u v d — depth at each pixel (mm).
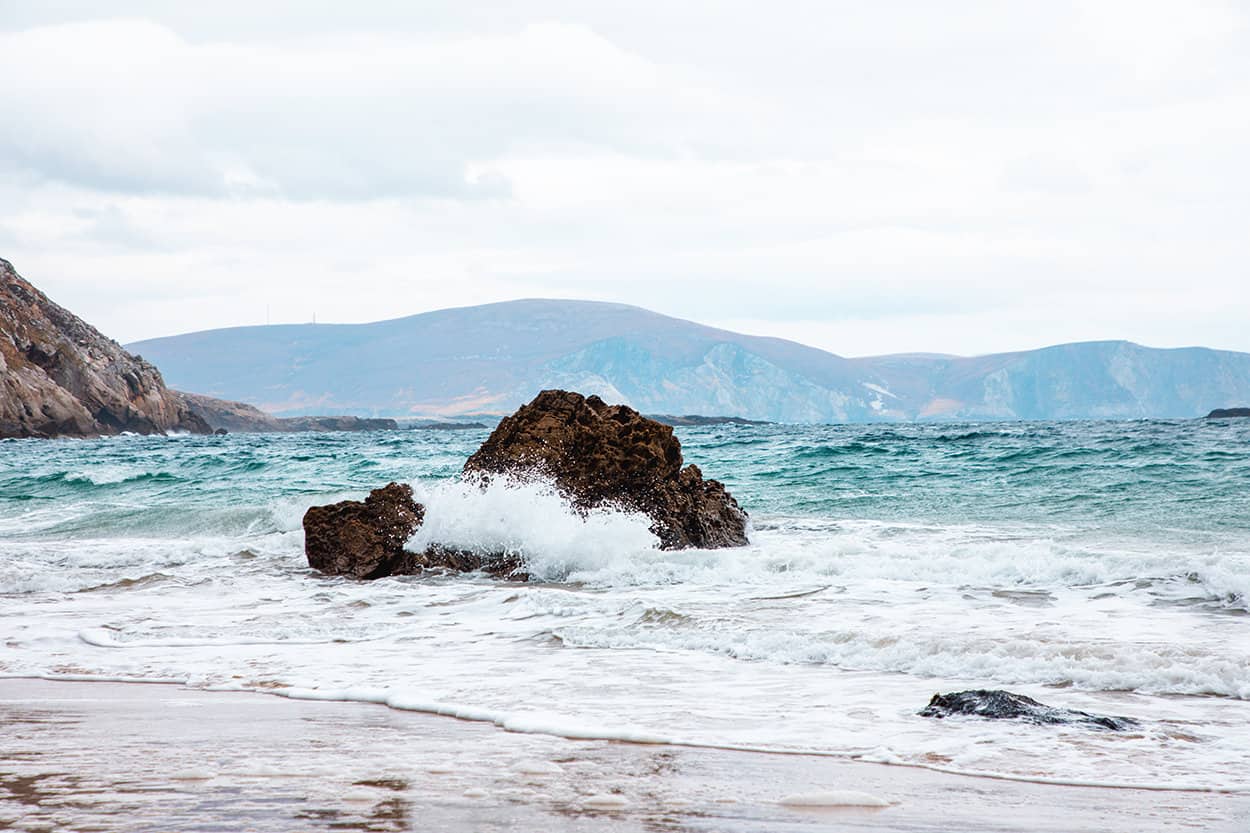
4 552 20969
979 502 25500
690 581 16312
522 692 9320
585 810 5406
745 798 5762
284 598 16141
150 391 150250
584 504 19375
